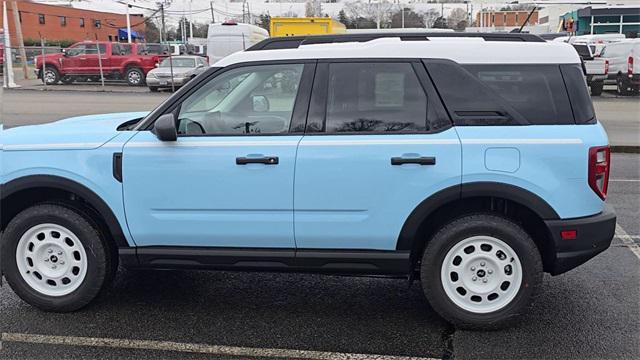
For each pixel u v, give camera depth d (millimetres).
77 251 4125
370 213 3822
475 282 3900
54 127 4359
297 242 3928
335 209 3842
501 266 3855
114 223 4004
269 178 3844
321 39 4215
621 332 3918
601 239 3824
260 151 3848
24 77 29578
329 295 4594
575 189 3732
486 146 3719
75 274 4156
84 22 71000
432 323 4082
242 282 4863
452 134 3773
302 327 4016
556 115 3797
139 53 27469
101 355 3605
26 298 4188
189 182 3904
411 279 4035
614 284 4781
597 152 3725
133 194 3957
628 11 32719
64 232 4105
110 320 4102
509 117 3793
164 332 3924
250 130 3963
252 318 4156
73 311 4207
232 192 3887
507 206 3959
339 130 3879
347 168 3787
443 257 3859
